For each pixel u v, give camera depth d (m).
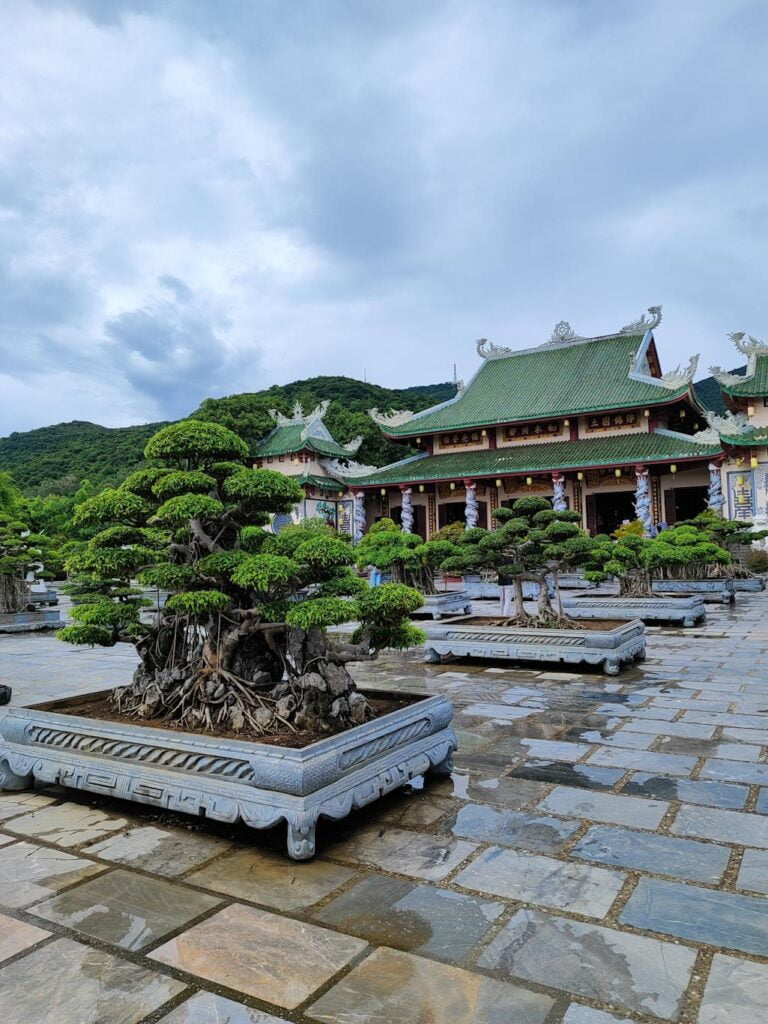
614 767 6.96
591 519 48.03
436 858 5.04
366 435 67.88
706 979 3.59
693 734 8.06
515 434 51.06
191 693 6.76
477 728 8.50
